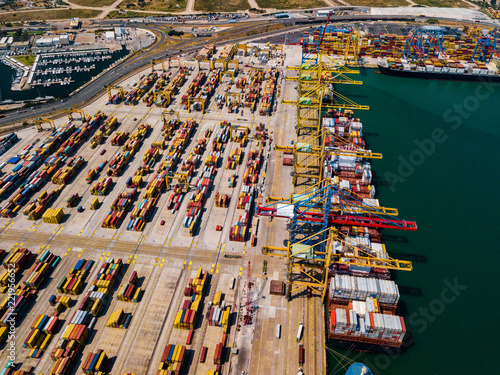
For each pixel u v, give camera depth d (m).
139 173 162.12
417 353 104.31
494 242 139.38
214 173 165.12
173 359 94.31
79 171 166.62
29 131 193.88
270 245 132.75
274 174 168.00
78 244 131.12
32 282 112.69
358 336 100.81
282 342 103.12
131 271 121.44
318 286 111.12
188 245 131.62
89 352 97.69
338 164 165.12
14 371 94.06
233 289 116.44
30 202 148.12
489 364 102.44
